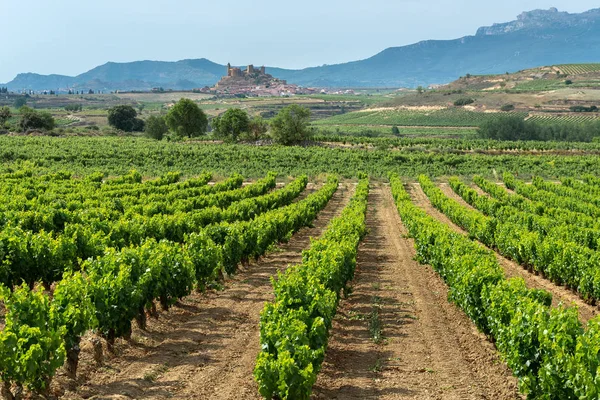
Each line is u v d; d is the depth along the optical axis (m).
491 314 13.74
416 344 14.96
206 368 12.95
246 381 12.20
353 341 15.32
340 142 114.88
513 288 14.00
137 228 24.06
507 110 198.75
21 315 11.30
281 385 10.20
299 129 111.19
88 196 37.62
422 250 25.55
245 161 84.62
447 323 17.00
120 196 42.09
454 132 170.00
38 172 61.66
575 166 80.38
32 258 18.19
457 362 13.62
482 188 59.50
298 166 82.12
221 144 106.62
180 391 11.62
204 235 20.50
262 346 11.55
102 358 13.12
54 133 121.75
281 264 25.94
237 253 22.50
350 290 20.11
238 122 115.06
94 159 77.44
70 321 11.80
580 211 41.28
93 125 184.25
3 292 12.29
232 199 43.84
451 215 40.16
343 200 55.47
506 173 64.31
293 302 13.31
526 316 11.51
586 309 19.61
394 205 52.12
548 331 10.73
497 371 13.05
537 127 137.50
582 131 133.75
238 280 22.58
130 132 150.00
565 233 27.53
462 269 17.28
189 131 125.62
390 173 72.94
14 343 10.24
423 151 102.19
